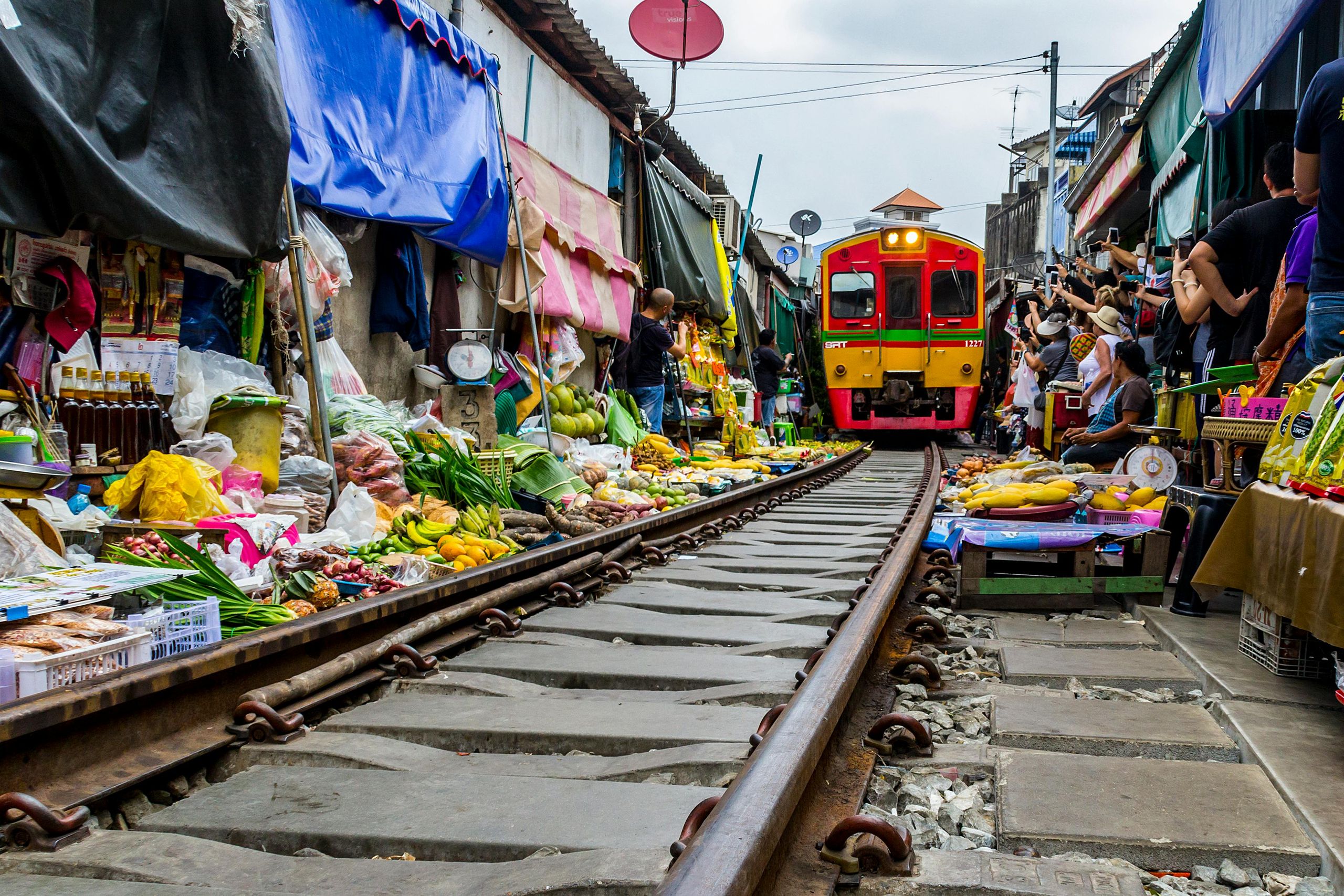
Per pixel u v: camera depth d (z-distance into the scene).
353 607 3.82
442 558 5.52
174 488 4.56
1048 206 25.64
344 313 8.07
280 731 2.99
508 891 2.03
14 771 2.35
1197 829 2.46
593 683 3.82
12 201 4.25
